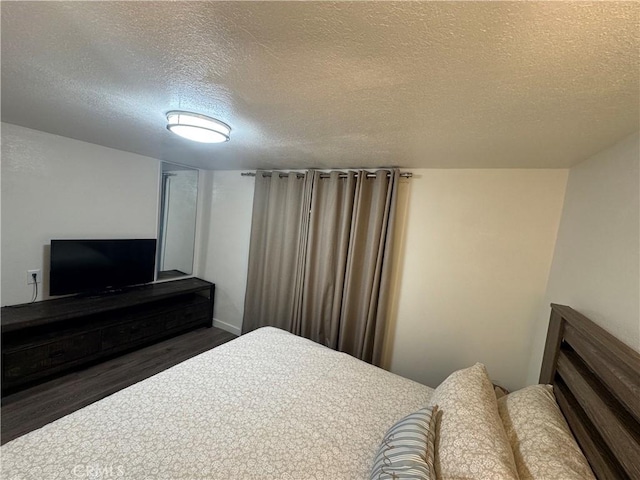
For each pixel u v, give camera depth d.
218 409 1.46
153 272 3.46
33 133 2.49
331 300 2.98
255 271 3.53
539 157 1.88
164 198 3.62
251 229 3.54
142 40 0.91
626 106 1.05
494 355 2.36
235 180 3.82
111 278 3.07
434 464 1.05
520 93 1.03
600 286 1.39
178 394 1.55
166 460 1.14
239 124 1.69
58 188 2.69
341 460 1.23
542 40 0.73
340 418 1.48
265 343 2.23
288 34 0.81
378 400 1.65
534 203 2.20
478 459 0.96
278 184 3.33
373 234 2.69
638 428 0.91
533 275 2.22
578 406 1.28
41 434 1.19
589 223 1.62
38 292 2.66
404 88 1.08
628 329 1.12
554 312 1.67
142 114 1.68
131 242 3.21
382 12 0.69
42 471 1.03
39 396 2.27
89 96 1.46
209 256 4.09
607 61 0.79
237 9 0.72
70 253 2.75
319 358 2.06
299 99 1.26
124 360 2.92
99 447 1.16
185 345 3.38
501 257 2.32
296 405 1.55
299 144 2.07
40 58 1.08
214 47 0.91
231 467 1.14
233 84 1.17
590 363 1.22
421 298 2.62
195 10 0.74
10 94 1.53
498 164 2.18
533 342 2.21
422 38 0.77
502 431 1.14
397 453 1.08
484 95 1.07
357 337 2.86
